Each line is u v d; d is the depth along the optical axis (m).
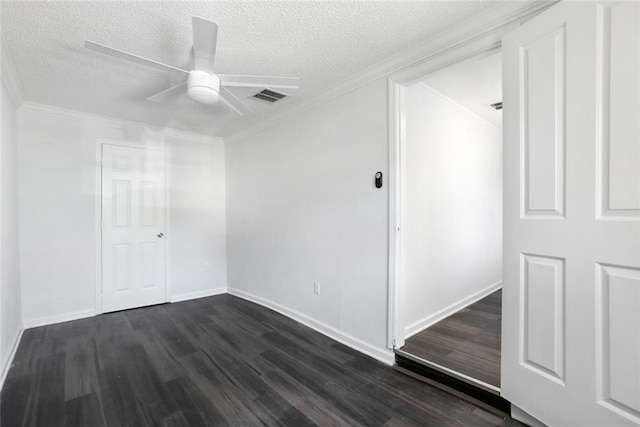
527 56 1.53
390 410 1.74
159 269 3.85
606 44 1.25
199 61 1.77
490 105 3.30
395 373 2.13
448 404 1.79
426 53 2.01
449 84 2.77
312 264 2.99
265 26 1.80
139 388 1.96
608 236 1.25
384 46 2.05
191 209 4.12
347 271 2.62
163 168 3.90
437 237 2.97
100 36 1.86
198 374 2.13
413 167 2.66
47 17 1.68
